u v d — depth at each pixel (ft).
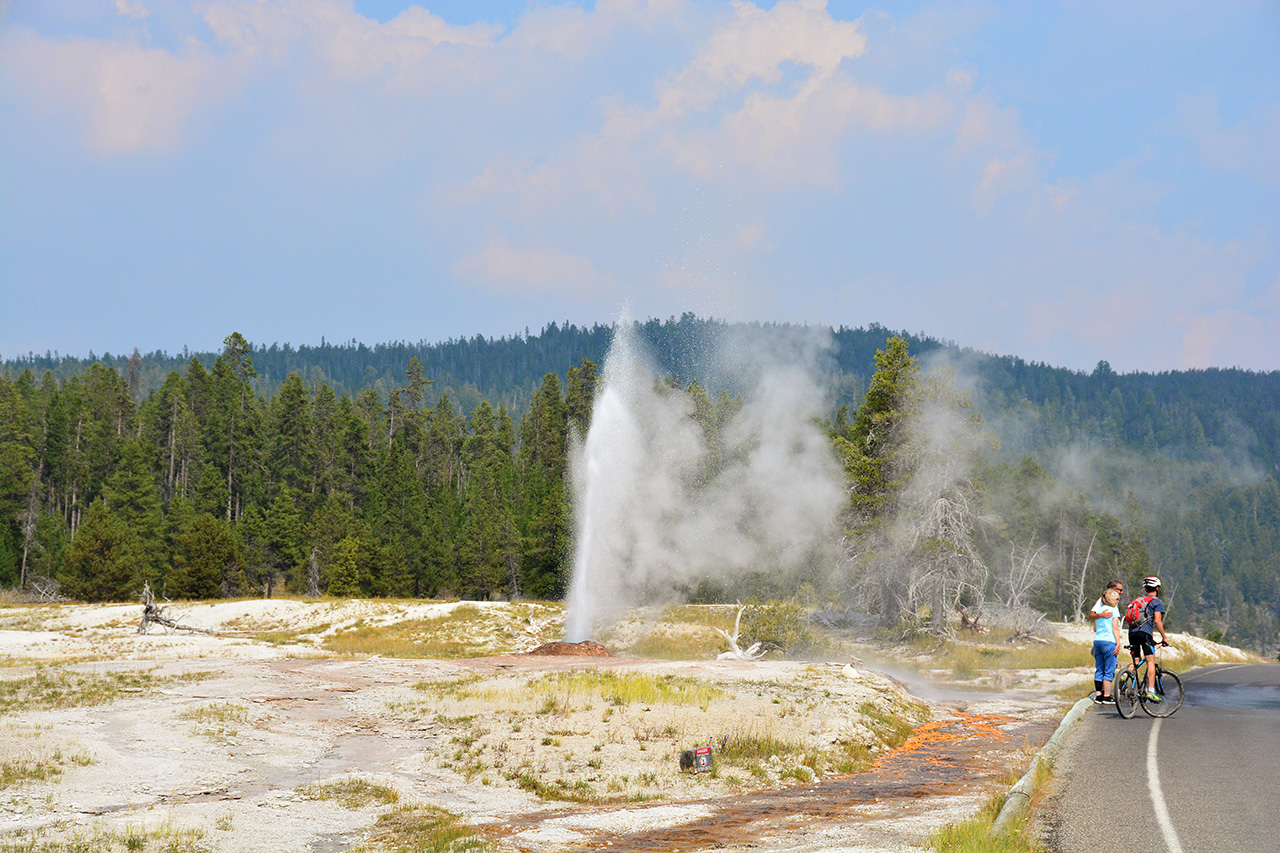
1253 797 29.01
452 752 47.09
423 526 271.49
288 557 284.61
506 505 296.92
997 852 23.24
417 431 399.65
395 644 141.38
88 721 50.26
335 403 413.80
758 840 30.42
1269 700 60.85
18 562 302.45
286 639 143.54
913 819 32.07
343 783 39.75
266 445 377.09
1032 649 136.05
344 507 310.86
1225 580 558.56
